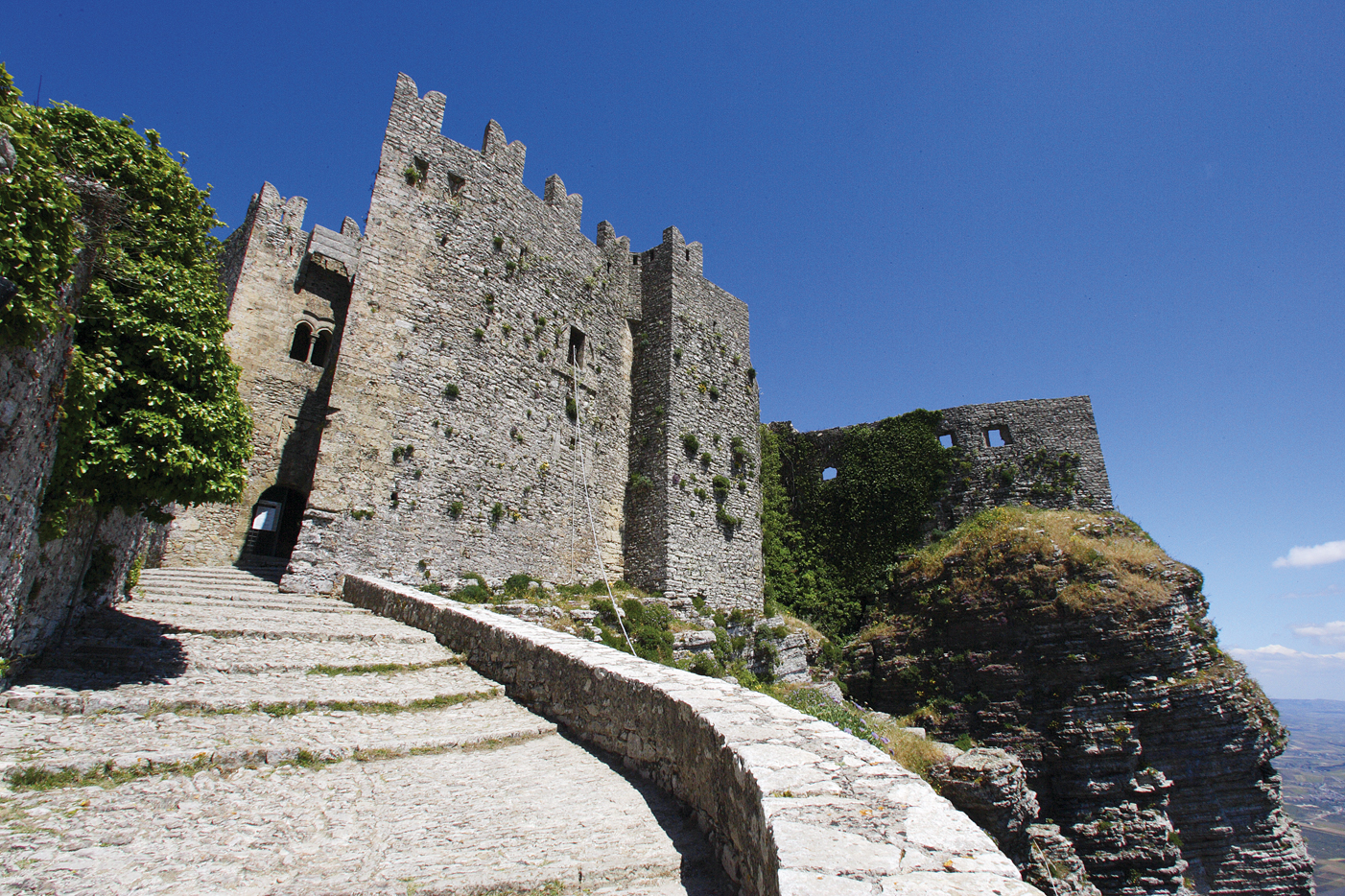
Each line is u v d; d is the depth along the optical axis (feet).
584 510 90.48
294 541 81.41
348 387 68.13
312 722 26.78
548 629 37.52
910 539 128.88
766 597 113.39
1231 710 94.48
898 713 108.68
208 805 19.19
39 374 24.14
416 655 38.93
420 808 19.89
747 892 13.66
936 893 9.09
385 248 74.08
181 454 30.19
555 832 18.20
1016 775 68.74
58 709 24.61
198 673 30.81
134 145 32.42
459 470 75.66
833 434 140.97
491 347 82.43
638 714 23.91
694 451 99.71
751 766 14.65
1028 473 129.80
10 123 22.08
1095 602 101.81
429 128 81.61
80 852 15.79
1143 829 88.48
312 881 15.03
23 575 25.93
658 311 105.29
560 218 97.71
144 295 30.50
